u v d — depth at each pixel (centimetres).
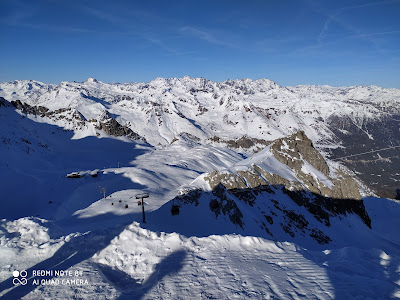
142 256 1553
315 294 1170
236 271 1367
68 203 7894
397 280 1293
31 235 1683
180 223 4112
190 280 1286
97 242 1673
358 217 7706
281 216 5906
